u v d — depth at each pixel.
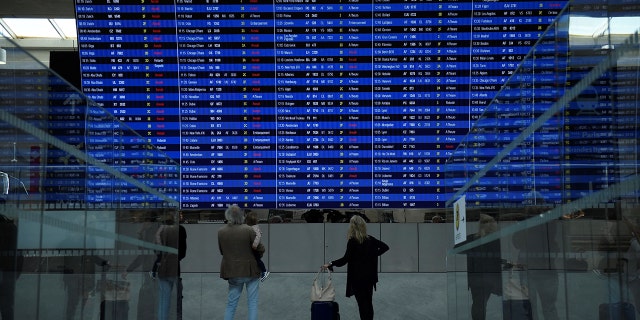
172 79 11.35
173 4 11.34
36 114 4.27
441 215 11.39
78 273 5.04
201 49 11.34
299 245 11.53
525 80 4.75
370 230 11.48
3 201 3.74
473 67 11.21
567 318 3.92
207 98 11.36
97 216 5.48
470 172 6.94
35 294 4.27
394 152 11.35
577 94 3.65
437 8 11.27
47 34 16.39
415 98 11.28
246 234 9.48
